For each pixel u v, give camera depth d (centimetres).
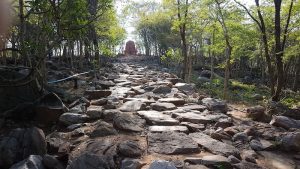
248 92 2120
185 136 692
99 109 892
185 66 2172
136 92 1316
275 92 1639
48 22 691
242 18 1803
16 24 744
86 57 2648
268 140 744
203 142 670
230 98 1722
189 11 1983
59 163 542
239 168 554
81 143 637
